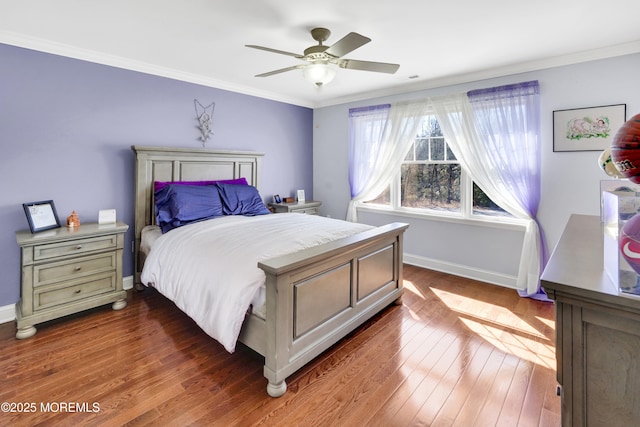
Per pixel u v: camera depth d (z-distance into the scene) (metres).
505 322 2.70
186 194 3.20
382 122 4.34
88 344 2.33
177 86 3.65
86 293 2.72
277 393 1.81
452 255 3.95
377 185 4.44
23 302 2.41
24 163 2.72
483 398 1.81
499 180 3.41
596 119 2.91
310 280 2.03
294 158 5.06
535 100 3.14
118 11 2.22
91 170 3.09
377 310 2.72
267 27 2.46
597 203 2.96
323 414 1.69
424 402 1.78
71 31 2.54
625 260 0.69
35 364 2.08
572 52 2.92
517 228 3.42
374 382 1.94
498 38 2.63
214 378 1.97
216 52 2.98
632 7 2.13
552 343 2.37
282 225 2.92
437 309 2.96
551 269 0.90
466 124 3.57
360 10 2.19
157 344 2.34
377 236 2.58
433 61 3.15
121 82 3.23
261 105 4.53
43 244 2.48
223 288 1.98
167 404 1.74
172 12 2.24
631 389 0.71
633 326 0.69
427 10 2.19
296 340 1.94
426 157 4.14
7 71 2.61
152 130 3.48
